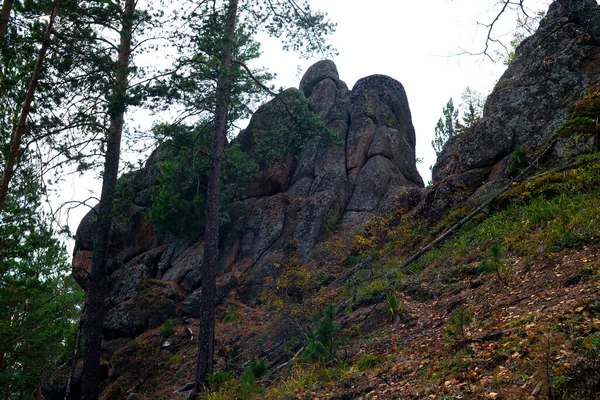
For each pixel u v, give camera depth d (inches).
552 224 382.0
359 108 1032.2
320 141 784.9
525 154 565.3
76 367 759.7
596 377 183.8
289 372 392.2
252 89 714.2
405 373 275.1
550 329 228.8
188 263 829.8
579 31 650.2
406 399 240.4
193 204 858.1
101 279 620.7
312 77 1130.0
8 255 604.7
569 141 525.3
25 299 948.0
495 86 718.5
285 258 803.4
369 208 871.1
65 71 608.4
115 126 661.9
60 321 1024.2
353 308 472.1
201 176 884.6
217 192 581.9
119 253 959.0
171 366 658.8
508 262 373.7
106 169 652.1
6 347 908.6
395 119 1056.8
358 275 614.5
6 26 586.9
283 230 853.8
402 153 989.2
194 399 481.4
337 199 878.4
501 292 328.8
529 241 385.7
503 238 430.6
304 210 862.5
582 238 335.3
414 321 369.1
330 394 291.3
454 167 701.9
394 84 1102.4
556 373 193.9
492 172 612.1
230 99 624.7
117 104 594.2
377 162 936.3
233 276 802.8
